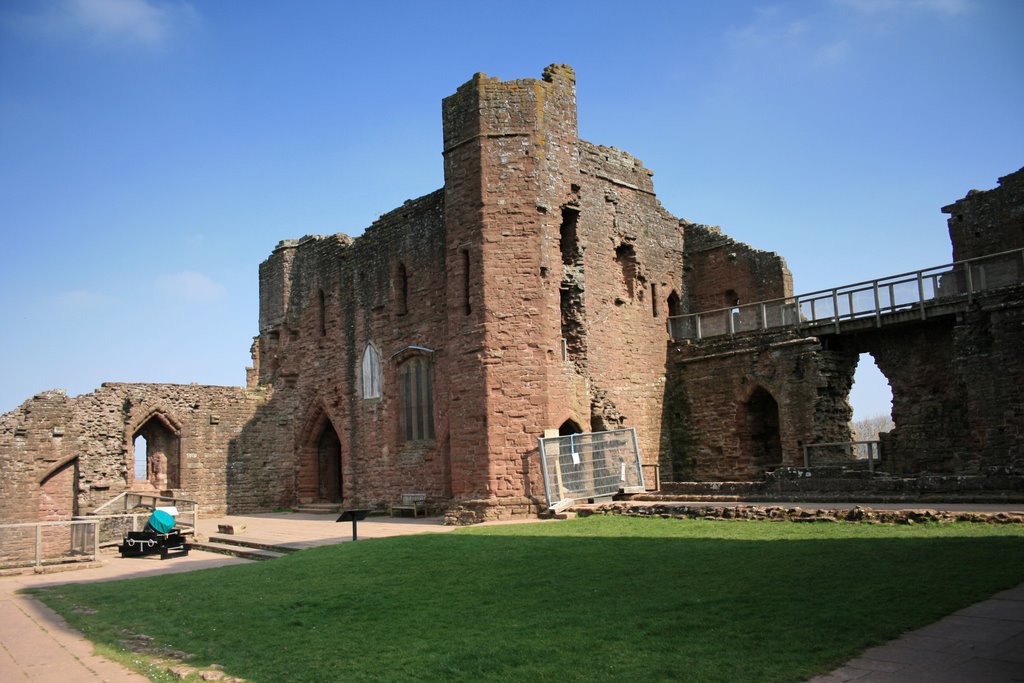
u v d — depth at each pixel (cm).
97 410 3412
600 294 3027
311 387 3738
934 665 754
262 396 3866
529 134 2650
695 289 3547
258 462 3809
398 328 3183
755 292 3341
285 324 3934
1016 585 1020
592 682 762
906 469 2664
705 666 787
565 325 2806
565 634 939
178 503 2883
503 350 2531
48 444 3092
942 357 2619
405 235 3181
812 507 1802
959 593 989
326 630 1057
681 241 3572
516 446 2483
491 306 2550
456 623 1042
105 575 1859
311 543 2116
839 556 1273
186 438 3625
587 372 2794
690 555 1400
